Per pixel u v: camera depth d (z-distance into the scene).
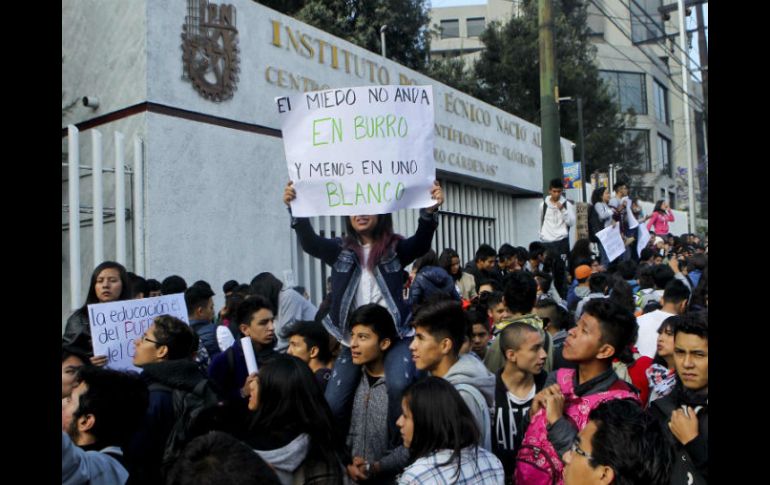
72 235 7.23
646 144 44.53
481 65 28.69
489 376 3.64
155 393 3.65
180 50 8.39
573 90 28.39
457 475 2.80
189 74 8.47
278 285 6.29
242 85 9.16
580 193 20.89
